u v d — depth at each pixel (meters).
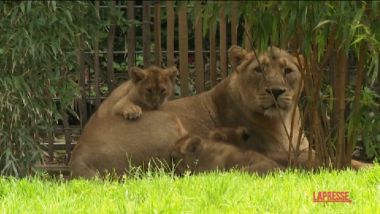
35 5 13.66
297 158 13.24
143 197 10.73
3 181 11.81
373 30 11.23
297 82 13.85
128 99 14.93
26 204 10.45
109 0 16.14
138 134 14.35
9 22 13.74
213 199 10.47
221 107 14.66
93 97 16.91
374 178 11.50
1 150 14.32
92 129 14.63
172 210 9.84
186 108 14.79
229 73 16.41
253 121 14.24
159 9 16.38
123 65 17.84
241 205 10.12
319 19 10.70
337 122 13.32
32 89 14.17
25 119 14.42
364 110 13.18
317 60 12.48
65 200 10.64
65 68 14.67
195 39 16.23
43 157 15.88
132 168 13.62
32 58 13.93
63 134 17.50
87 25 14.81
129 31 16.48
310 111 13.05
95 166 14.13
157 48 16.50
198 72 16.28
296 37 12.16
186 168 13.80
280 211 9.84
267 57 13.78
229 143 14.06
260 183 11.48
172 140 14.31
